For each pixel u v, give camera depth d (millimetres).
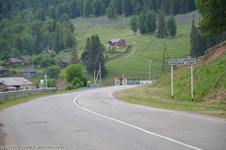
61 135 11172
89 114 17578
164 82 48031
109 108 21359
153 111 19062
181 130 11836
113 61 161000
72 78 110875
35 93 44156
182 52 163125
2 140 10609
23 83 106562
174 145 9242
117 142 9797
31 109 21516
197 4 41844
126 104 25297
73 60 164875
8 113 19328
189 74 38156
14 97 34812
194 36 129375
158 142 9695
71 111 19453
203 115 16656
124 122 14062
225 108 20578
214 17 39344
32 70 154375
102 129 12273
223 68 30094
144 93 41688
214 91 27578
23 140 10492
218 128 12289
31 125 13758
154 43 196375
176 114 17234
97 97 36156
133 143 9602
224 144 9336
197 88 31016
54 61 174750
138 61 155625
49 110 20406
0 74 154000
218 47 37531
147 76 128125
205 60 37750
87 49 167375
